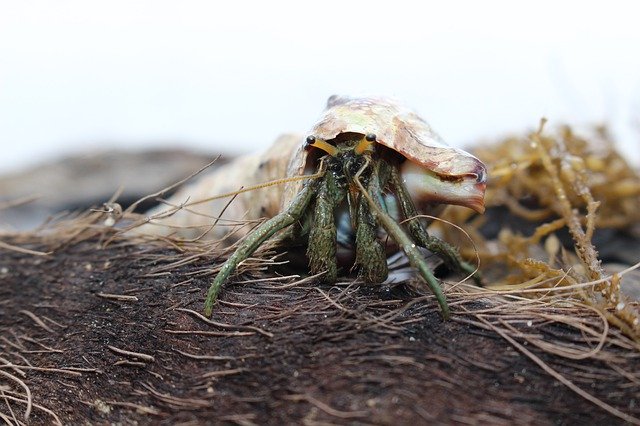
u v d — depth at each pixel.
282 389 0.14
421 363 0.14
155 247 0.18
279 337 0.14
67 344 0.16
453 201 0.16
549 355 0.14
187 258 0.17
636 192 0.21
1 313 0.18
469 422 0.13
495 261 0.20
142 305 0.16
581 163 0.20
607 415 0.13
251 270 0.16
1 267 0.19
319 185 0.15
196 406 0.14
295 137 0.18
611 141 0.22
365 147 0.15
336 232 0.15
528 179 0.21
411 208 0.15
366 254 0.15
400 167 0.16
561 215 0.21
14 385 0.16
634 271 0.19
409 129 0.16
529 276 0.18
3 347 0.17
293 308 0.15
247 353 0.14
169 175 0.33
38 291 0.18
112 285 0.17
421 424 0.13
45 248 0.19
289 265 0.17
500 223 0.22
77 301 0.17
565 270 0.17
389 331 0.14
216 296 0.15
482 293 0.15
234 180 0.19
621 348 0.14
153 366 0.15
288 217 0.15
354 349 0.14
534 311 0.15
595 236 0.21
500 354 0.14
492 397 0.13
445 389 0.13
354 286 0.15
